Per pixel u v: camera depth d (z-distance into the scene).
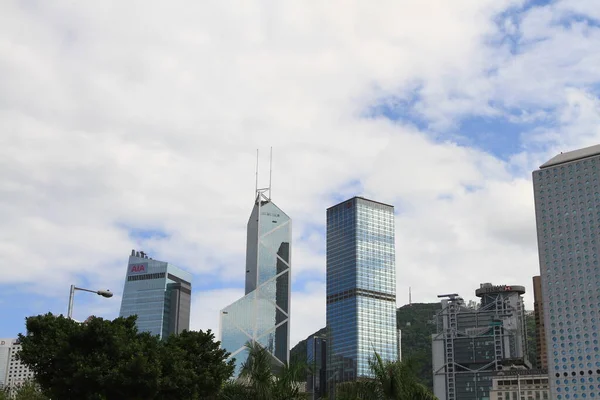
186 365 68.56
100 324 65.69
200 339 72.00
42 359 65.00
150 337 71.19
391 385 57.28
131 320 72.38
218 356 71.38
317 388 71.69
